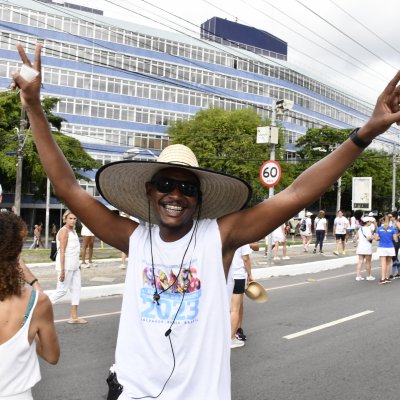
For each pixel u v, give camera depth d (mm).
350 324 7777
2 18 45562
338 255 19594
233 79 58562
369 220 13242
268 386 4941
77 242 7543
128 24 52156
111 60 51531
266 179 13742
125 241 2410
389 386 5004
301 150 58844
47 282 11195
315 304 9508
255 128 40250
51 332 2508
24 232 2465
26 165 34875
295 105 65375
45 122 2213
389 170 58312
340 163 2119
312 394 4750
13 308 2350
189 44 55625
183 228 2273
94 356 5816
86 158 38531
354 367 5590
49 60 48438
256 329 7328
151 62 53406
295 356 5969
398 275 13867
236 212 2322
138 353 2156
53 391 4703
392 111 1961
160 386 2096
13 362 2316
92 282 11234
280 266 14453
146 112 53344
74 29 49406
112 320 7777
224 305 2199
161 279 2184
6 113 35812
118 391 2363
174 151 2309
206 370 2096
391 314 8609
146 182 2418
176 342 2104
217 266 2197
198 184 2316
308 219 20953
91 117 50656
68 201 2387
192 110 55750
